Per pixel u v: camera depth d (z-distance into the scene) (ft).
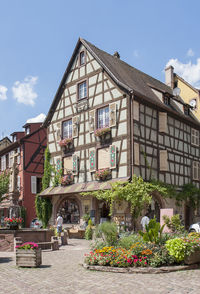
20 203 88.12
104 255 27.94
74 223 69.41
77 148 71.26
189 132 77.97
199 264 28.19
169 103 75.05
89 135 68.80
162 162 66.74
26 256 28.68
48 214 74.90
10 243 41.83
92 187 63.93
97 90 68.54
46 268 28.12
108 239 31.40
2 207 90.84
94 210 64.75
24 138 90.63
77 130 71.77
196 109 88.53
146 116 64.90
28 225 86.33
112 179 62.03
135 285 21.35
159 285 21.22
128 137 60.75
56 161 75.92
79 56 73.87
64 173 73.97
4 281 23.08
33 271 26.68
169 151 69.92
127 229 55.67
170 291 19.74
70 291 20.20
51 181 76.64
